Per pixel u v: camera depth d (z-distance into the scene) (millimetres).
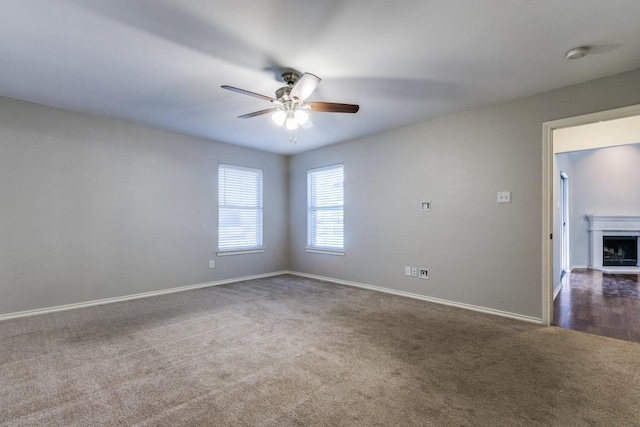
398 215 4352
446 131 3854
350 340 2734
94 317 3355
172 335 2852
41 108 3498
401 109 3629
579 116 2926
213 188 5020
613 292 4484
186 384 2023
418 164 4125
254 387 1991
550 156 3102
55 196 3594
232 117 3906
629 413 1722
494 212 3463
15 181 3354
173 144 4559
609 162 6523
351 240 4977
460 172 3730
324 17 1971
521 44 2285
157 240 4395
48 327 3045
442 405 1797
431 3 1835
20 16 1947
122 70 2680
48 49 2344
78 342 2686
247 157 5480
